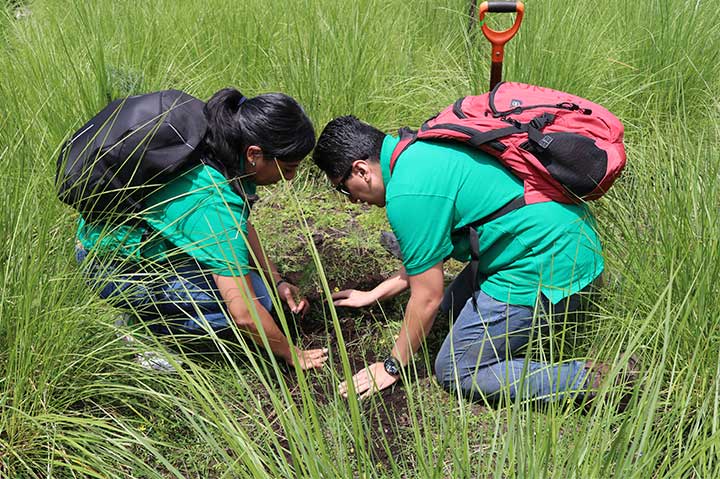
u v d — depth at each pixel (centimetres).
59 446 207
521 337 241
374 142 236
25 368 206
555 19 404
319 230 351
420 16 523
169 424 232
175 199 225
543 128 224
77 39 399
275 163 232
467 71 430
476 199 229
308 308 298
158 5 462
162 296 244
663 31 408
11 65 351
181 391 232
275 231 348
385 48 438
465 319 245
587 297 243
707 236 224
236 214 229
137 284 239
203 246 217
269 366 264
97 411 228
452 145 231
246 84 415
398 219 227
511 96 238
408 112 420
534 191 229
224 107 228
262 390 253
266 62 423
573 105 232
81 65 360
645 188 268
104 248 236
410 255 230
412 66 454
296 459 163
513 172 229
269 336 245
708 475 176
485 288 243
